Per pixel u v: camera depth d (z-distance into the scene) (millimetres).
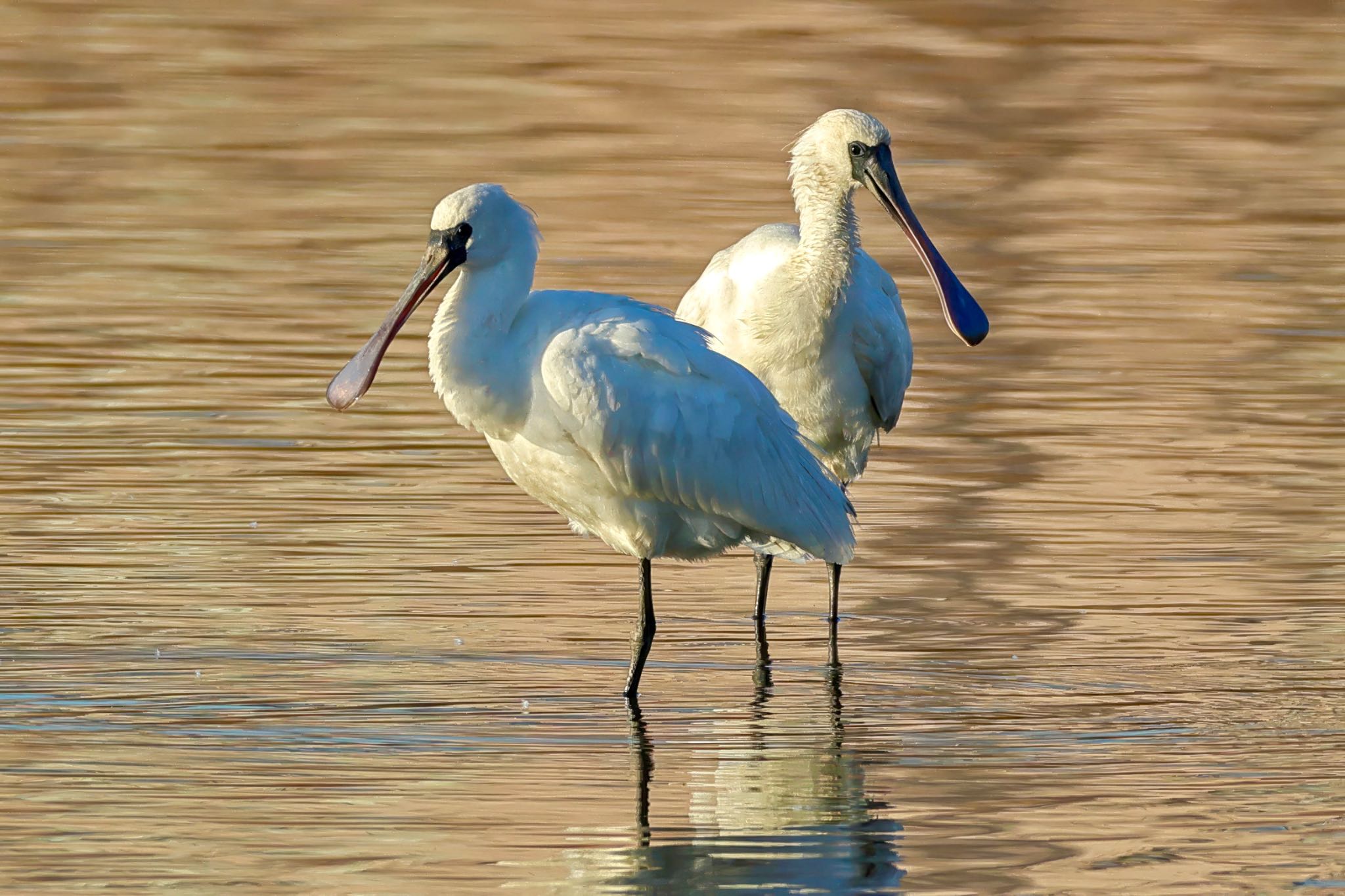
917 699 11812
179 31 35188
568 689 11930
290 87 32312
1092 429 18312
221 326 20906
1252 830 9562
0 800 9781
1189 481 16781
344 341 20484
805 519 12172
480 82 32844
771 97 32562
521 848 9234
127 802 9789
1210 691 11938
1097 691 11961
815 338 14344
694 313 14930
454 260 11688
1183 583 14211
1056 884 8852
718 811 9781
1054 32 37094
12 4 35969
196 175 27594
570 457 11867
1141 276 24234
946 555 14922
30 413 17891
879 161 14367
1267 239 26234
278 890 8656
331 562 14312
